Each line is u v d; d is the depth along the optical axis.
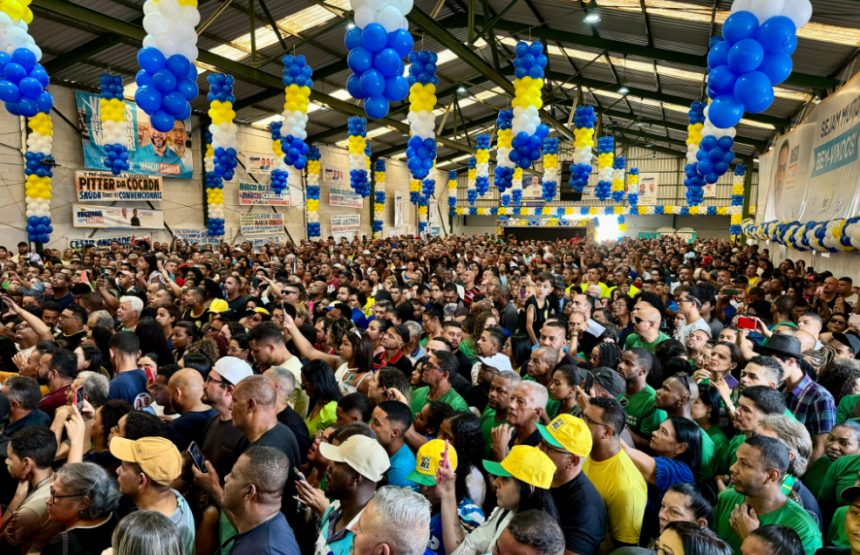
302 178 24.89
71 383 3.89
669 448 3.10
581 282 10.51
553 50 16.77
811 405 3.60
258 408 2.86
